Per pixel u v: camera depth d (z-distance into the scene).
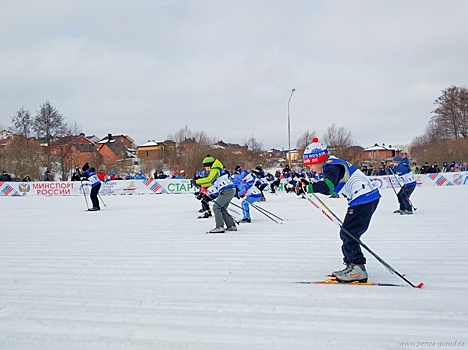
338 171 3.75
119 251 5.71
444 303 3.17
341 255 5.08
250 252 5.41
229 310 3.16
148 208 12.97
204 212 10.18
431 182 20.95
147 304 3.36
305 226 7.89
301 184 4.02
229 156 41.09
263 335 2.67
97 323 2.97
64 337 2.74
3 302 3.50
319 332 2.69
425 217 8.70
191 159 38.75
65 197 19.67
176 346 2.55
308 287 3.71
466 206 10.85
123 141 75.81
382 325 2.77
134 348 2.55
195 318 3.01
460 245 5.54
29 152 31.52
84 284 4.03
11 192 20.86
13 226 8.87
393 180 20.25
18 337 2.76
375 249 5.34
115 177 24.22
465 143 38.16
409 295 3.39
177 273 4.38
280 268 4.49
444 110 48.25
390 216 9.02
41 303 3.46
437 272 4.13
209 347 2.52
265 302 3.32
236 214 10.48
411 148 59.97
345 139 43.91
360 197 3.75
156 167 41.81
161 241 6.49
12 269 4.73
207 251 5.56
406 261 4.63
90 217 10.54
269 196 17.66
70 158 36.34
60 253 5.65
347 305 3.18
